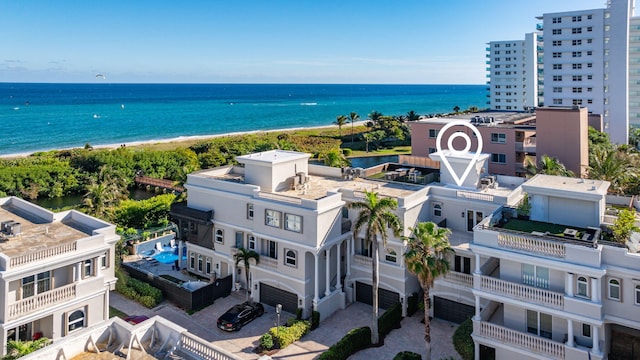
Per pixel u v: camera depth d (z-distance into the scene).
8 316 25.47
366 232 35.75
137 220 62.06
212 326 36.66
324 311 37.41
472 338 29.80
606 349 26.50
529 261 26.31
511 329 27.48
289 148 124.25
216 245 43.31
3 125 188.25
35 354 18.66
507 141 64.06
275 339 33.41
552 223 30.59
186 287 41.19
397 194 39.59
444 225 39.03
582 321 24.95
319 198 38.97
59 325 27.62
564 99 112.25
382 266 38.16
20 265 25.91
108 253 30.30
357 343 32.66
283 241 37.12
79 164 96.75
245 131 190.75
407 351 31.83
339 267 38.62
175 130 190.25
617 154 50.72
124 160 96.38
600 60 106.50
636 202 34.56
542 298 26.19
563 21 110.31
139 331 20.42
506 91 176.75
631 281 24.28
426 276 28.16
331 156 57.22
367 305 39.84
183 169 92.75
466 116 84.25
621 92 105.31
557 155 59.94
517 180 43.62
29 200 84.94
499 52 176.12
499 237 27.61
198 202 44.47
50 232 31.28
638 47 117.06
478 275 28.38
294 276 37.25
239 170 49.25
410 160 58.97
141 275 44.03
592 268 24.34
